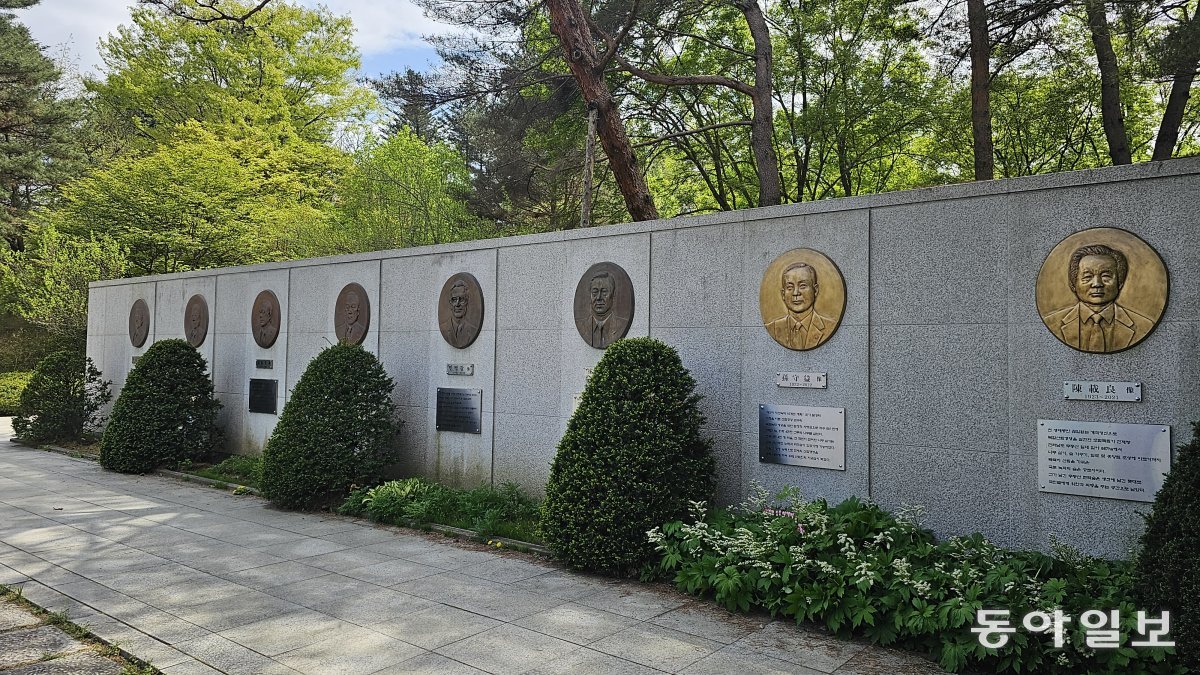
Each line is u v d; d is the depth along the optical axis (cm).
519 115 1711
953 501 602
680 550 618
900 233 639
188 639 509
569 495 675
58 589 616
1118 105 1248
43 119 2670
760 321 718
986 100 1308
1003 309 586
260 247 2381
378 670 459
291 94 3089
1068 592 466
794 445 688
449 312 998
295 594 605
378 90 1673
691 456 684
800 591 528
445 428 995
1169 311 517
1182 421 510
